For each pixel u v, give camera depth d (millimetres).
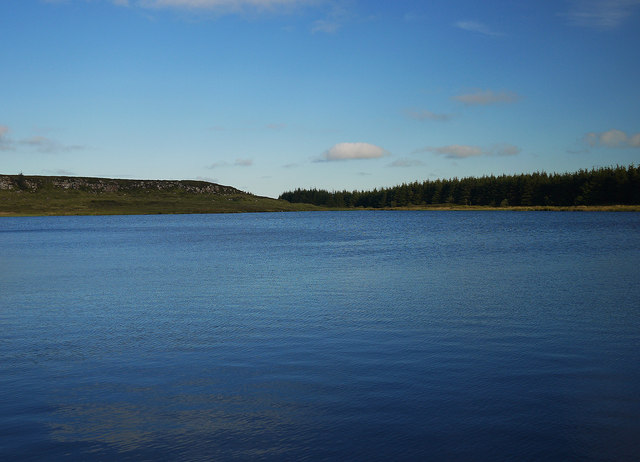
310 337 15508
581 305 20000
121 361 13320
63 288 26781
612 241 54781
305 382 11461
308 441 8602
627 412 9508
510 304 20422
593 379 11344
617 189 172125
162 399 10570
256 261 39938
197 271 33625
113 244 64562
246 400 10445
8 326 17672
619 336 15164
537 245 51094
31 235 91375
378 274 30625
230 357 13508
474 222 117375
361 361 12969
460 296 22469
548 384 11055
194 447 8469
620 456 7957
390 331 16125
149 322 18078
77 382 11695
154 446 8523
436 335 15531
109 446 8539
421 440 8562
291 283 27312
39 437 8883
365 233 83250
